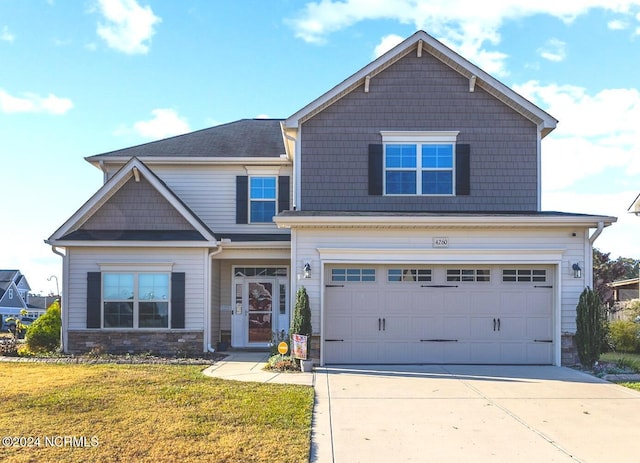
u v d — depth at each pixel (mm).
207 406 8461
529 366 12969
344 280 13344
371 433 7422
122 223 14883
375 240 13234
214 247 14516
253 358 14047
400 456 6555
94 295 14234
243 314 16609
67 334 14250
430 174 14797
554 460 6480
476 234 13258
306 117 14781
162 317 14336
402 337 13266
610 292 21719
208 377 10984
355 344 13219
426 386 10516
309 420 7812
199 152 17062
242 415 7969
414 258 13188
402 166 14805
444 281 13359
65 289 14281
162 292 14391
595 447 6953
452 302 13328
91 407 8336
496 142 14867
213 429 7289
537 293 13320
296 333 12523
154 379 10547
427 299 13328
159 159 16609
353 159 14766
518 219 12789
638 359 13758
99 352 13781
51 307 15594
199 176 16953
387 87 14938
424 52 15039
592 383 10922
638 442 7160
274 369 12086
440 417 8258
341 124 14844
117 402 8648
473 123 14891
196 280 14430
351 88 14844
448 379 11258
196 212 16859
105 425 7410
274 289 16688
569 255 13203
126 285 14375
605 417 8352
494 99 14930
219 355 14188
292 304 13094
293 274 13148
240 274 16688
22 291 53406
